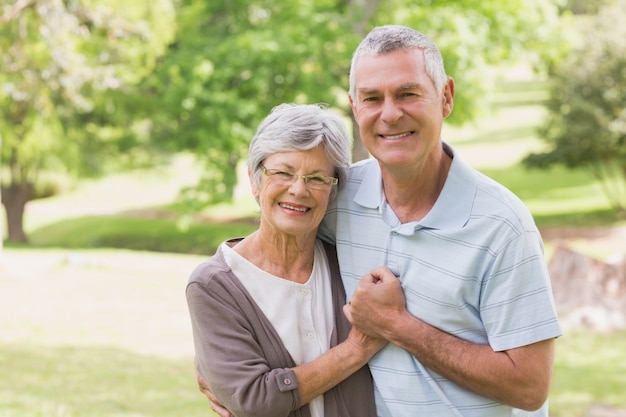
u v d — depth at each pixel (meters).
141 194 29.48
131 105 19.70
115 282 11.96
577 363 8.15
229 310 2.51
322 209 2.54
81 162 21.25
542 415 2.67
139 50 17.73
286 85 17.08
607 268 10.19
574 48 19.36
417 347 2.44
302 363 2.55
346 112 17.91
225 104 16.80
